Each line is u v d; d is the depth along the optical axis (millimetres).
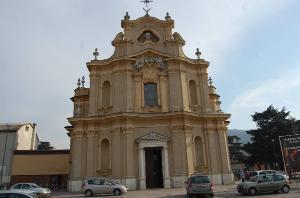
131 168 35844
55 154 51000
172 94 38969
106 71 41156
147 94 39969
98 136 38594
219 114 39594
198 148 38875
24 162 50188
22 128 56375
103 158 38031
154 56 40719
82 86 44969
